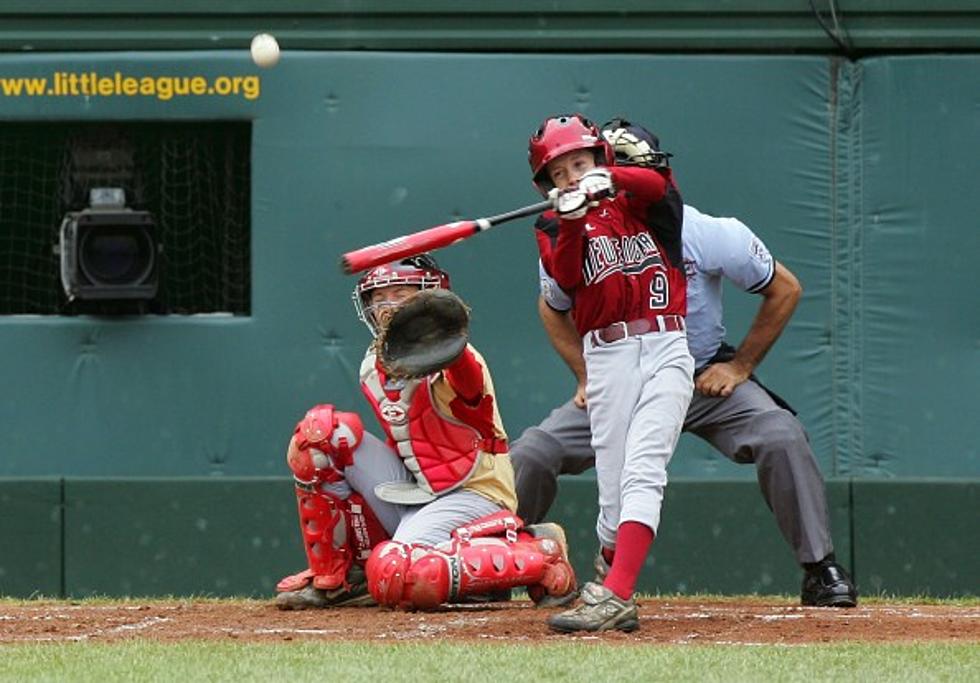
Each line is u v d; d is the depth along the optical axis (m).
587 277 22.02
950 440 37.78
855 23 37.88
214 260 40.19
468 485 24.84
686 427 27.27
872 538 37.09
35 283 40.53
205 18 38.19
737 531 37.28
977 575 36.97
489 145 38.16
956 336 37.88
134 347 38.31
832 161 38.00
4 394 38.44
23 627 23.20
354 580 25.53
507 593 26.03
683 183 38.09
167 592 37.66
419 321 22.73
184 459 38.28
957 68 37.88
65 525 37.69
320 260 38.22
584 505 37.25
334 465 24.98
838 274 37.97
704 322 27.09
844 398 37.91
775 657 18.88
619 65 38.09
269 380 38.19
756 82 38.06
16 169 39.81
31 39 38.12
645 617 23.91
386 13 38.22
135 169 39.88
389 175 38.16
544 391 37.97
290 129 38.19
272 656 18.98
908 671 18.06
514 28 38.25
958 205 37.84
